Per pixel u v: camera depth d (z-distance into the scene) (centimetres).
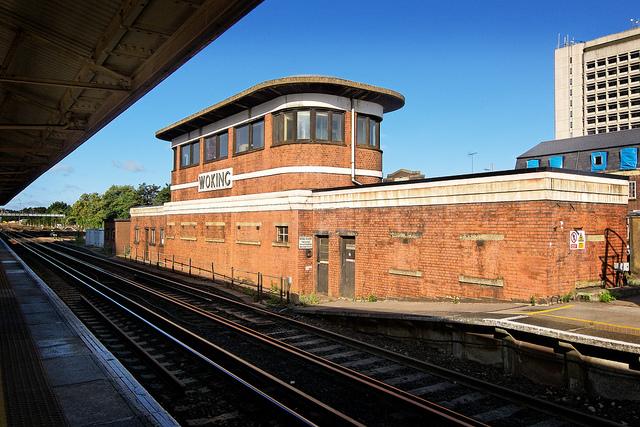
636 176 3531
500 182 1180
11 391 673
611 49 9538
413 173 2591
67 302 1641
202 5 621
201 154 2486
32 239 7306
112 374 754
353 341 1097
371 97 1925
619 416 692
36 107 1236
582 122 9869
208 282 2186
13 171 2214
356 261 1606
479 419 682
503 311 1001
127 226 4056
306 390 805
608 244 1258
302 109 1834
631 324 848
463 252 1259
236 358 929
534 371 854
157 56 770
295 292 1762
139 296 1862
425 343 1084
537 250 1105
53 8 711
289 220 1805
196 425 655
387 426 663
